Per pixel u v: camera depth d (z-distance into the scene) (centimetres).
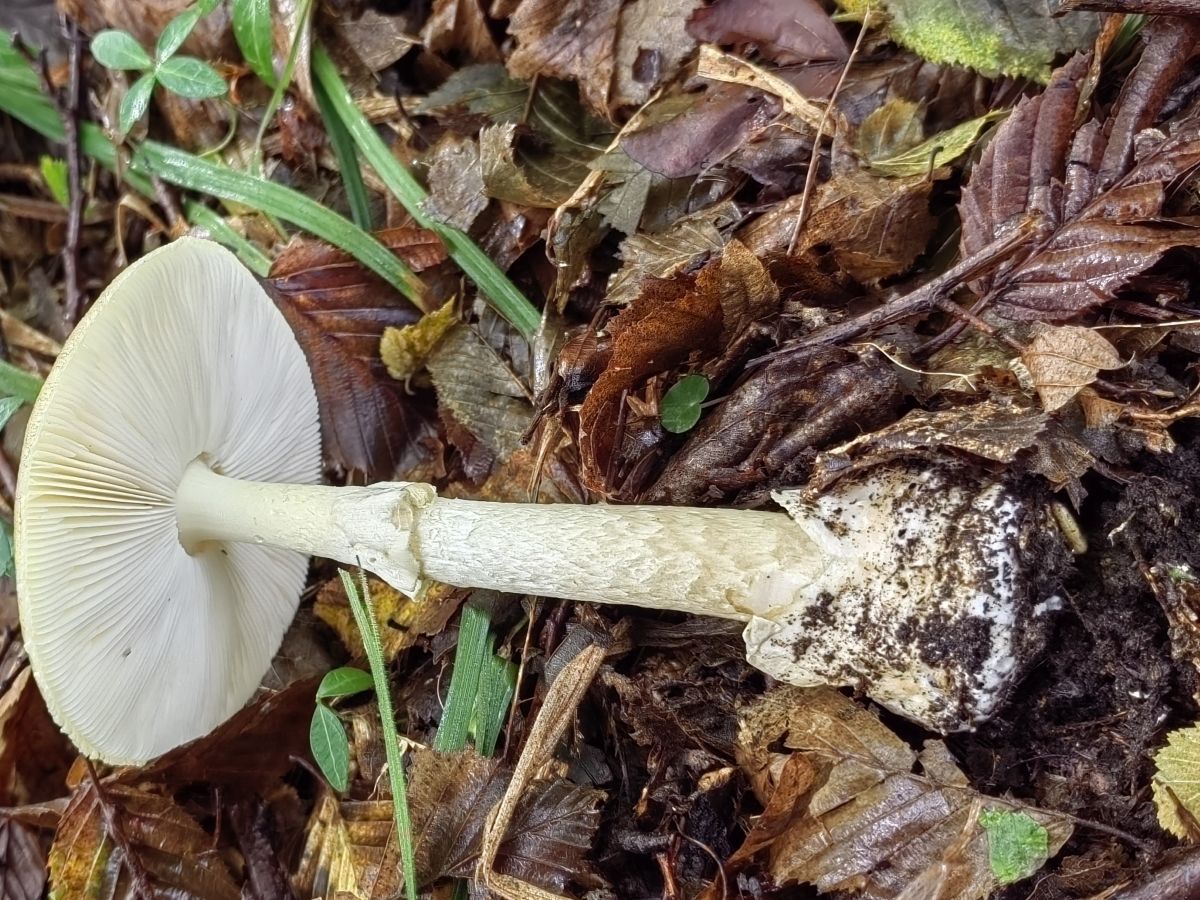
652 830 16
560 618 17
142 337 15
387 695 15
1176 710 13
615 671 17
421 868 16
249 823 19
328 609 20
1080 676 14
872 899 14
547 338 19
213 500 17
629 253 18
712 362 17
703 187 18
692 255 17
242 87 22
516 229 19
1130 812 13
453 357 20
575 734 17
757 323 16
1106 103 16
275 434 20
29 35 23
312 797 19
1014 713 14
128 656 17
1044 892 14
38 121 23
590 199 18
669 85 18
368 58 21
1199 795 13
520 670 17
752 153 17
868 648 14
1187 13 14
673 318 15
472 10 20
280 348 19
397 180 20
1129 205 14
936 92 17
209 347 17
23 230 24
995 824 14
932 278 16
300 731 19
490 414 20
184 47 22
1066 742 14
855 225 16
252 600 20
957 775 14
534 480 18
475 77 20
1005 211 15
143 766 18
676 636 16
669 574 15
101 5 22
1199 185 14
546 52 19
